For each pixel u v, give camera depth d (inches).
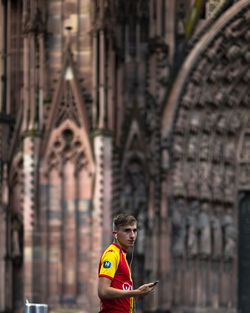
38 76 1283.2
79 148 1245.7
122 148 1346.0
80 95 1255.5
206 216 1456.7
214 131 1493.6
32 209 1227.9
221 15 1477.6
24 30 1291.8
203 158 1467.8
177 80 1441.9
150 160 1355.8
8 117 1358.3
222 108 1512.1
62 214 1235.9
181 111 1430.9
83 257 1227.9
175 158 1414.9
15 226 1289.4
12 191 1327.5
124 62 1424.7
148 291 354.9
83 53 1290.6
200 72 1453.0
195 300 1439.5
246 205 1560.0
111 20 1288.1
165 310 1349.7
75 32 1296.8
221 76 1486.2
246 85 1524.4
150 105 1407.5
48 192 1241.4
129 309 379.6
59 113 1255.5
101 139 1227.9
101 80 1254.9
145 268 1326.3
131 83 1418.6
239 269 1540.4
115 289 356.5
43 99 1283.2
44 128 1262.3
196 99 1453.0
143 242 1326.3
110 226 1220.5
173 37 1451.8
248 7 1466.5
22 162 1312.7
